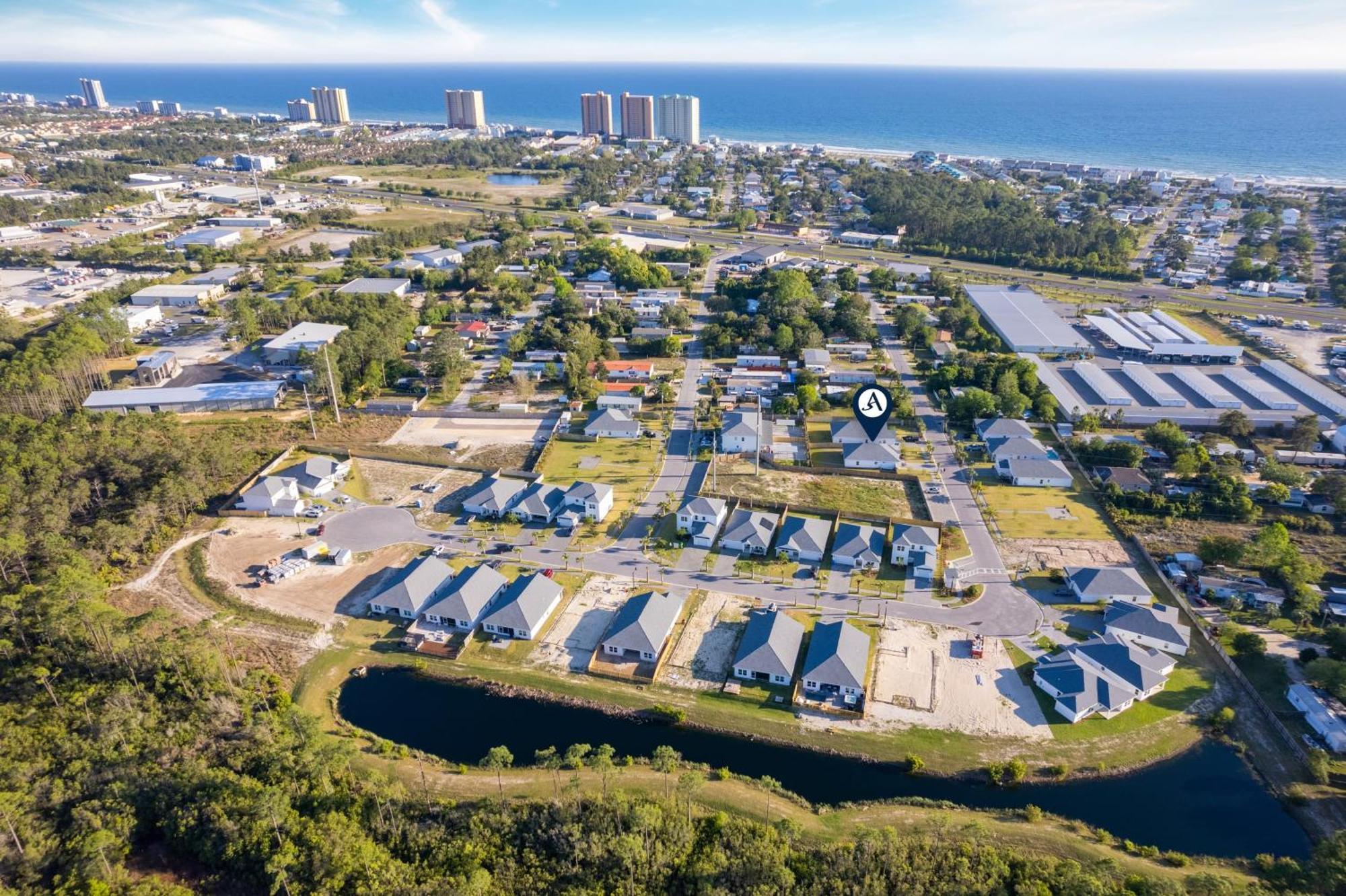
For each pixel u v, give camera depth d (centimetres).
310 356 19488
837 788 8750
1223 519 13575
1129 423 17238
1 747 8500
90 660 9950
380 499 14650
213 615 11475
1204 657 10512
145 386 19275
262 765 8531
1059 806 8506
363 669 10531
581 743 9319
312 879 7238
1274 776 8781
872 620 11288
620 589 12019
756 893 7019
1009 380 17762
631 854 7312
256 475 15288
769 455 16088
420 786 8594
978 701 9806
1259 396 17738
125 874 7300
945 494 14562
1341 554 12525
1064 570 12244
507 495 14300
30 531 12281
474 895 6969
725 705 9812
